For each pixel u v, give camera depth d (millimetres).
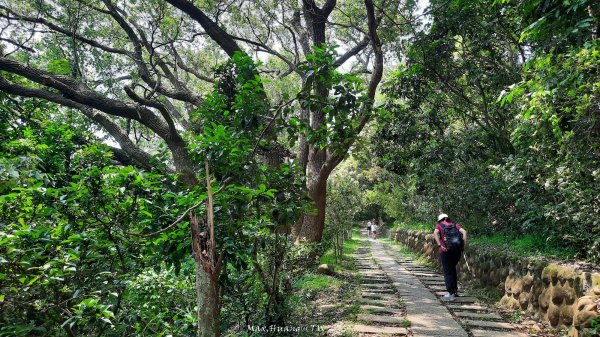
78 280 3510
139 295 4199
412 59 10406
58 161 4699
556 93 4188
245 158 3906
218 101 4809
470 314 6168
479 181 10273
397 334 5078
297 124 4332
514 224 9266
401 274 10305
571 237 6129
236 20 12133
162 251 3525
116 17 9820
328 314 5969
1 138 5445
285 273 5297
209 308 2748
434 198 12234
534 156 5684
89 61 11633
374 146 11797
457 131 11977
